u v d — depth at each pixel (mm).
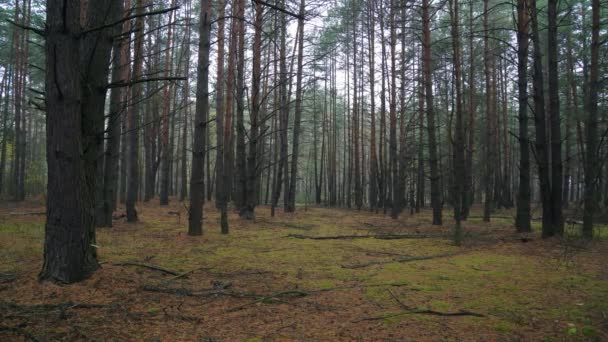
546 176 10492
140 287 5332
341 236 11711
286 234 12180
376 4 22297
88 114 5852
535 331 4055
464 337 3910
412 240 11320
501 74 26250
